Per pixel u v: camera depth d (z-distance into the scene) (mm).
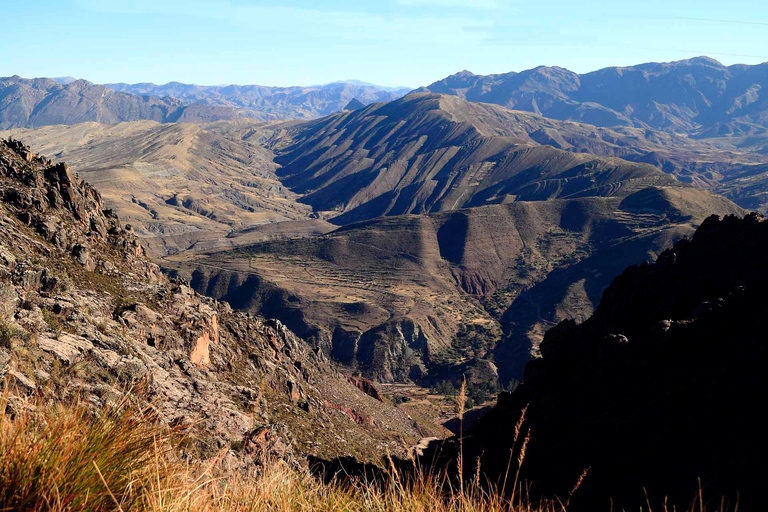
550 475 25891
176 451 6184
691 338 31781
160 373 32188
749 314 30188
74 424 5418
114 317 37812
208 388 36062
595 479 23219
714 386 25375
